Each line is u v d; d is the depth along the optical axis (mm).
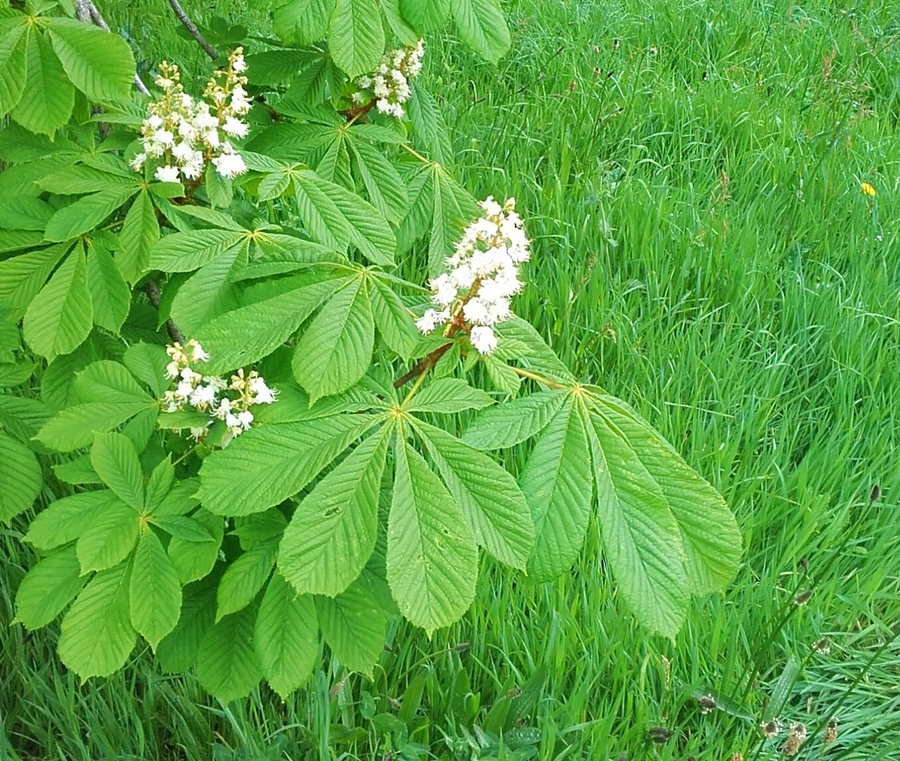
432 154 1272
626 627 1376
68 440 868
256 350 780
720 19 3033
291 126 1194
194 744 1252
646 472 773
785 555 1485
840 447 1720
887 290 2014
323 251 861
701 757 1274
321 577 713
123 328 1103
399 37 1015
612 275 2018
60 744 1285
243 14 2451
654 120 2514
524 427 795
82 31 892
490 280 813
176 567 809
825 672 1444
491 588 1401
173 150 915
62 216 885
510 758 1190
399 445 764
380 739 1274
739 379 1754
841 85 2674
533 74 2602
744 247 2027
